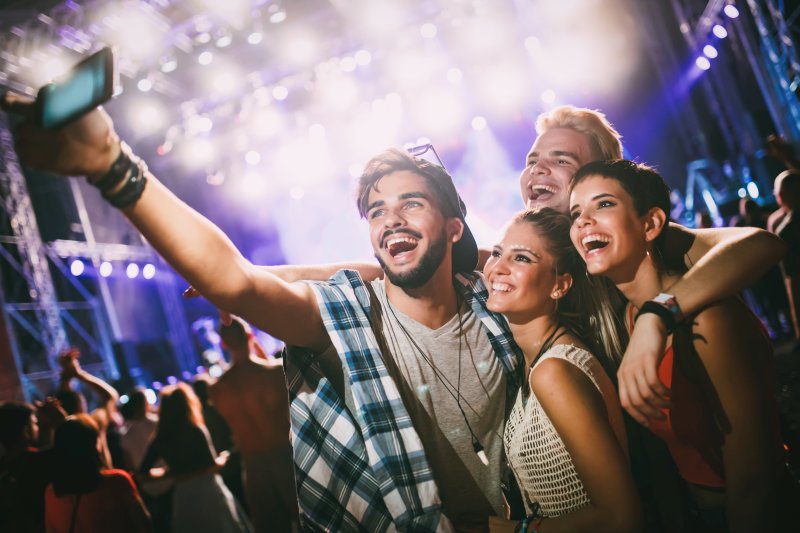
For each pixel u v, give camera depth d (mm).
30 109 1068
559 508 1568
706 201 12273
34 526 3297
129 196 1112
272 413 4109
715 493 1604
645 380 1383
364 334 1615
